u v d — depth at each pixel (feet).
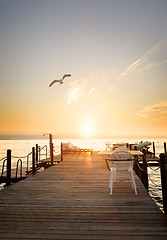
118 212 11.03
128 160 15.35
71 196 14.38
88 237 8.24
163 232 8.61
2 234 8.57
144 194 14.69
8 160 20.27
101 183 18.71
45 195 14.71
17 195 14.78
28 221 9.92
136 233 8.53
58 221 9.89
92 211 11.23
